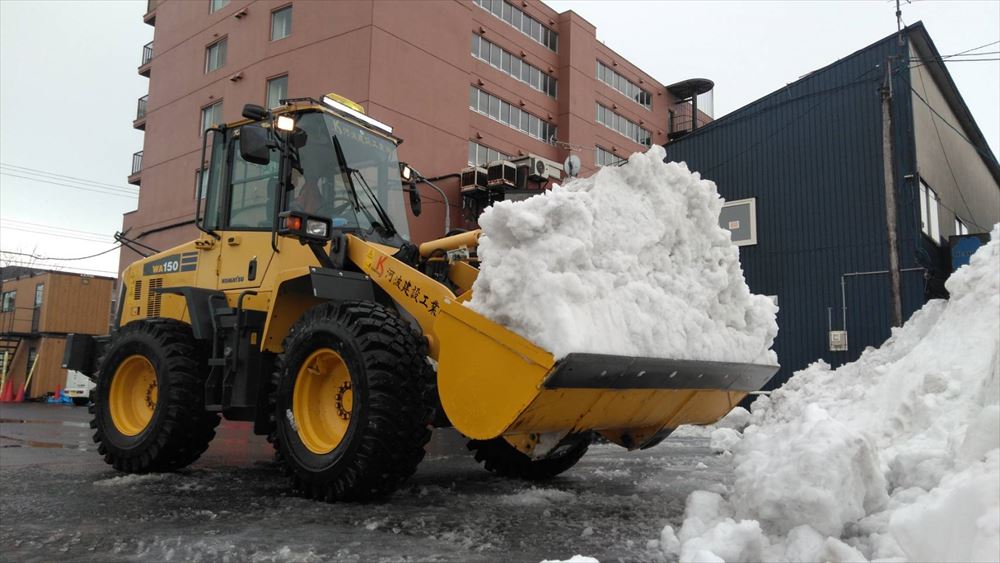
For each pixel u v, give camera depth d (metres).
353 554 3.14
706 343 4.13
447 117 22.44
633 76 33.81
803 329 15.11
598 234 3.77
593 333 3.46
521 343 3.40
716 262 4.45
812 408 3.28
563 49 29.64
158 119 25.77
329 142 5.27
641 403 3.95
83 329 28.59
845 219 14.90
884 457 4.00
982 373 4.47
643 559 3.05
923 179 14.78
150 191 25.59
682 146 17.20
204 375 5.48
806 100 15.59
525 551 3.20
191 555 3.16
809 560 2.61
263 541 3.38
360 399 4.04
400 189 5.80
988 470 2.49
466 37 23.58
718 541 2.72
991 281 5.23
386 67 20.48
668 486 5.09
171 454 5.40
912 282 13.98
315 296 4.68
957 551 2.16
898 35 14.48
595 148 30.64
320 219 4.69
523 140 27.06
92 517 3.96
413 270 4.43
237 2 23.27
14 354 30.06
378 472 4.00
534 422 3.52
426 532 3.55
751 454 3.25
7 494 4.70
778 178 15.78
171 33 25.83
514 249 3.58
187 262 6.01
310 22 21.25
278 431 4.48
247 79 22.52
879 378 6.30
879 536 2.71
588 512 4.07
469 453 7.64
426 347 4.24
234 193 5.73
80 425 12.30
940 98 17.17
